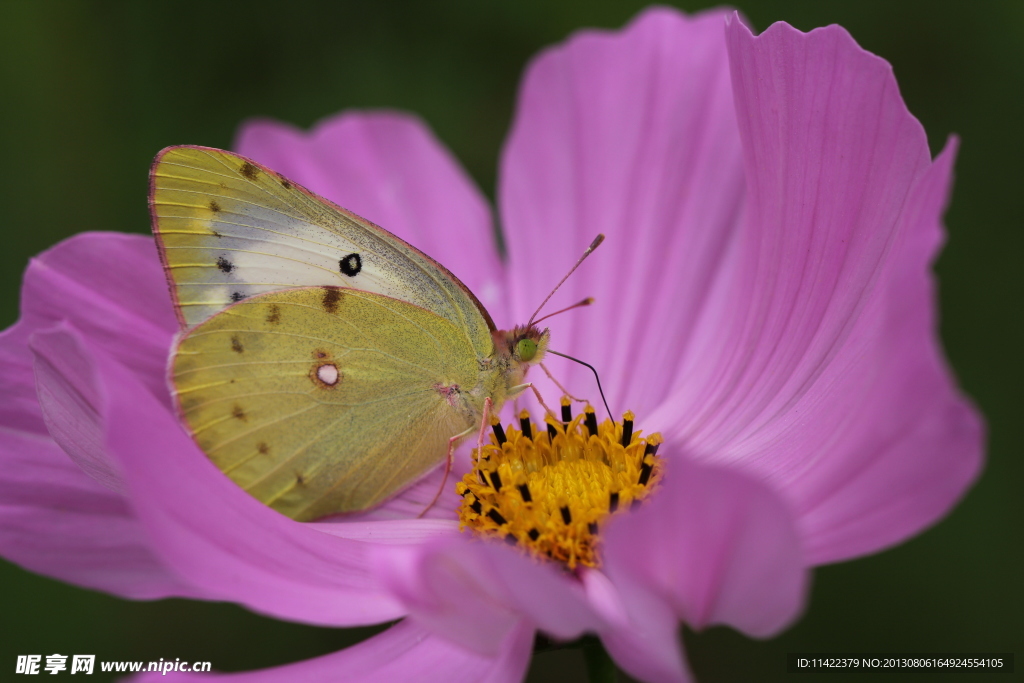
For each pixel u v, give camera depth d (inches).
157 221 7.3
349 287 7.3
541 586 6.6
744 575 6.4
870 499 6.4
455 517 7.6
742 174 7.9
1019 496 8.7
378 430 7.5
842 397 6.9
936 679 8.5
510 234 8.2
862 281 7.1
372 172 8.4
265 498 7.4
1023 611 8.6
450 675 7.0
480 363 7.5
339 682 6.9
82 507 7.2
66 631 8.6
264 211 7.3
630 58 8.1
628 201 8.0
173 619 8.7
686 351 7.8
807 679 8.7
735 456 7.3
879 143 7.0
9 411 7.3
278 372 7.3
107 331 7.5
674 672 6.5
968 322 8.9
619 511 7.2
